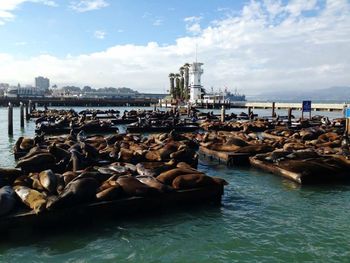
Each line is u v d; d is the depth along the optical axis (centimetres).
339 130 2808
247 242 868
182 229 940
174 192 1059
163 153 1592
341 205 1132
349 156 1567
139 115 4338
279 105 6762
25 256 795
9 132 2922
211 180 1117
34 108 6644
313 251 822
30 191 948
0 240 856
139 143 1920
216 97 8706
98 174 1081
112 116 4556
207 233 917
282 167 1470
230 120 4228
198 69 8500
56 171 1365
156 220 993
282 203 1149
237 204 1137
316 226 964
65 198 918
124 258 792
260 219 1012
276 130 2805
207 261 778
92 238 882
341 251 823
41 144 1780
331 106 5941
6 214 873
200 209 1078
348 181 1395
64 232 905
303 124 3428
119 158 1550
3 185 1026
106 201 978
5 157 1891
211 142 2052
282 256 800
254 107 7488
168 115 4378
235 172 1578
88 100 9106
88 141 1956
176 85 9150
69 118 3653
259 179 1450
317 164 1381
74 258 791
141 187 1027
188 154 1619
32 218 881
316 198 1200
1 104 8406
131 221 981
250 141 2048
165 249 832
